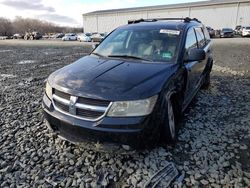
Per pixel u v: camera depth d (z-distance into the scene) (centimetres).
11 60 1277
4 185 263
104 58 379
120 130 269
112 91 277
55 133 323
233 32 3634
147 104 277
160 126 299
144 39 400
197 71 472
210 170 287
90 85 290
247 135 372
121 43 410
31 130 388
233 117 441
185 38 397
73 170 287
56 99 308
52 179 271
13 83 725
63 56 1445
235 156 317
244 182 267
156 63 352
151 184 262
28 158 312
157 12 5828
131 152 282
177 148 333
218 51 1580
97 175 278
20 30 8669
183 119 429
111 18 6456
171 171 283
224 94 582
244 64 1023
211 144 344
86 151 321
